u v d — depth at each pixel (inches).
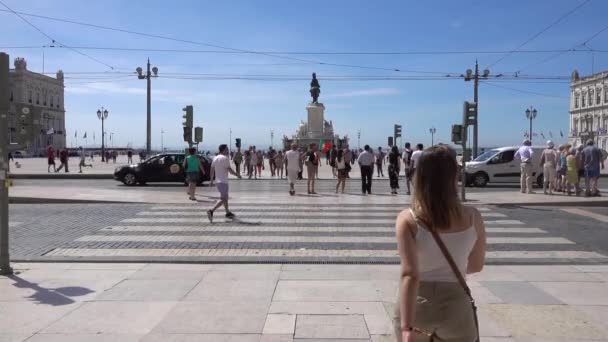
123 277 293.6
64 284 277.9
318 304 239.9
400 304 107.8
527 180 792.9
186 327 209.8
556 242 417.4
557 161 821.2
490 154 1029.8
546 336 200.1
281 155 1314.0
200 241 415.5
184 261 338.3
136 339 196.9
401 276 107.1
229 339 196.4
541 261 341.7
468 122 679.1
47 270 311.7
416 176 111.0
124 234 448.1
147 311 230.8
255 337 198.5
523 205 657.6
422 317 107.2
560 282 282.4
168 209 614.2
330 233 452.4
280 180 1203.9
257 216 555.5
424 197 108.5
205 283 279.1
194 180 701.9
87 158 3048.7
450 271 108.0
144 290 265.6
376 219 534.0
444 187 107.7
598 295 257.0
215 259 345.1
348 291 261.7
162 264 331.3
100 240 420.5
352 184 1061.8
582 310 232.5
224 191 521.0
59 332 204.7
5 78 297.0
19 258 349.1
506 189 942.4
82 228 480.1
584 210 616.1
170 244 402.9
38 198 688.4
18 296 255.1
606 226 498.9
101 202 679.1
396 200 705.6
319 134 2664.9
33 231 464.4
